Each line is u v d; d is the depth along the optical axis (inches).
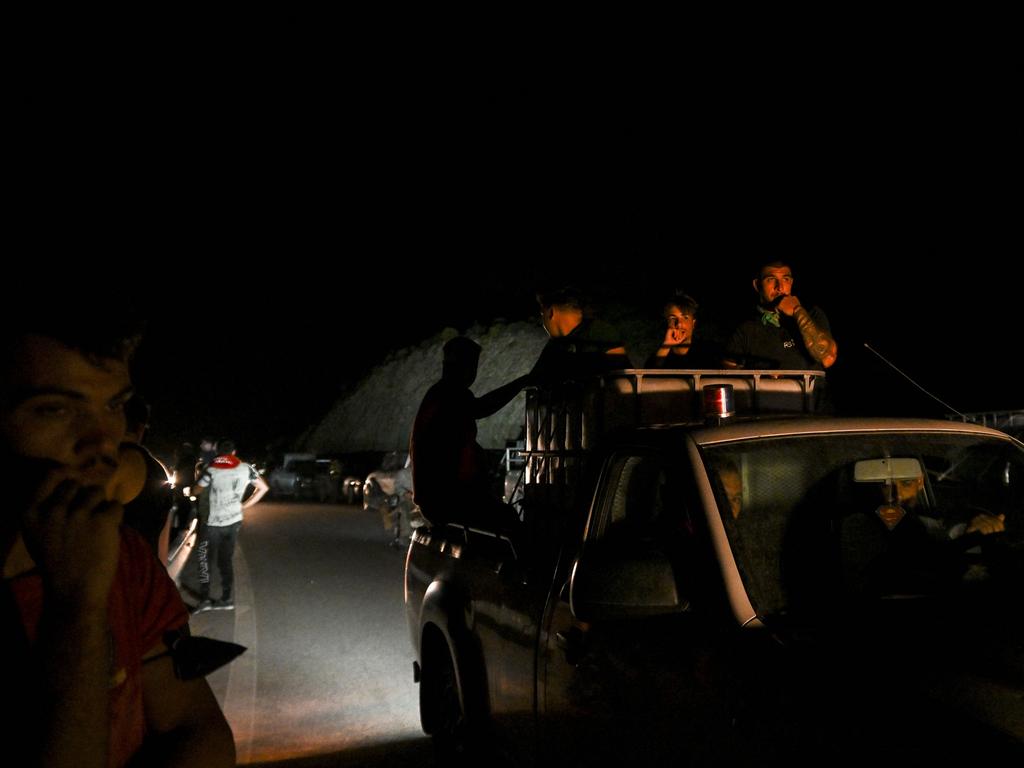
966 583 112.8
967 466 126.8
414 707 247.8
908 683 82.7
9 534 45.2
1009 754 72.1
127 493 49.4
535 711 134.0
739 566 104.0
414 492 207.5
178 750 53.9
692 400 170.9
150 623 54.8
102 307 46.2
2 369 44.9
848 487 119.3
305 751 214.1
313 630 343.9
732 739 90.7
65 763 41.5
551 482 189.8
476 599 163.2
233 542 393.7
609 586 101.7
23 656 44.4
